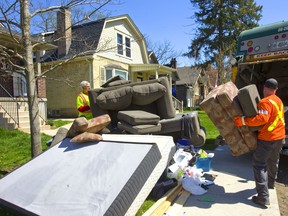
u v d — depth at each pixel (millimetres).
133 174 2992
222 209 3648
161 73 25578
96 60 17766
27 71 4465
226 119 3988
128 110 6297
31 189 3213
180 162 4520
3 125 10453
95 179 3094
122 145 3611
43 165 3645
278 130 3777
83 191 2959
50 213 2768
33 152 4570
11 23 4301
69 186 3092
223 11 27328
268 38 6000
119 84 6562
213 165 5676
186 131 5598
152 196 3936
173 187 4125
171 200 3801
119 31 20156
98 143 3818
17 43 4453
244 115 3838
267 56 6012
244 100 3736
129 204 2822
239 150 4020
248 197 4016
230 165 5660
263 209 3635
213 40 27375
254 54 6195
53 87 18969
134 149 3461
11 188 3334
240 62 6367
